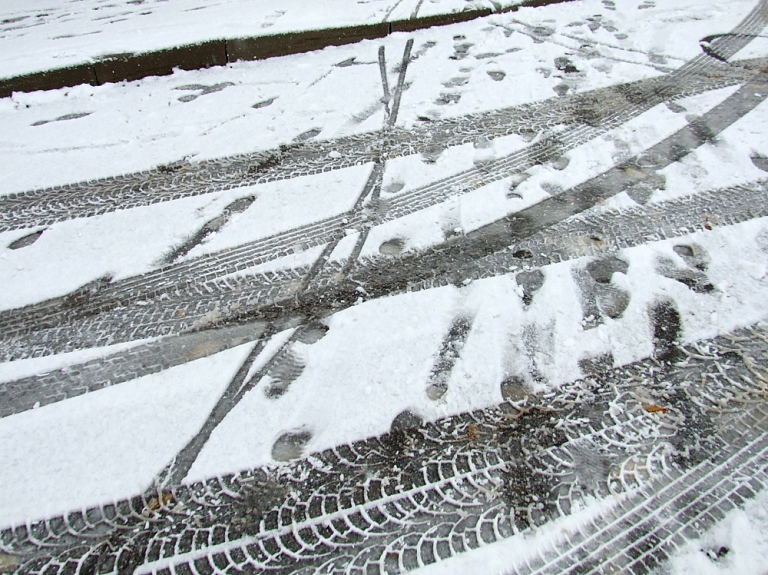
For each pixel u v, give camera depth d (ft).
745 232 9.20
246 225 10.05
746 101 12.76
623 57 15.17
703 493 5.88
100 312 8.45
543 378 7.11
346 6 18.54
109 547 5.68
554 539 5.57
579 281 8.47
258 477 6.22
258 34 15.98
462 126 12.54
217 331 8.02
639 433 6.47
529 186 10.58
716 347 7.40
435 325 7.88
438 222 9.83
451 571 5.36
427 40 16.88
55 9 20.72
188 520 5.87
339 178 11.12
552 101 13.26
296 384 7.20
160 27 17.11
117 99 14.57
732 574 5.24
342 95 14.10
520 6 18.63
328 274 8.89
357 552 5.54
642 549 5.46
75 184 11.34
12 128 13.34
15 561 5.60
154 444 6.58
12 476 6.31
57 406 7.06
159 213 10.47
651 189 10.30
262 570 5.43
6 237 10.07
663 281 8.39
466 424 6.65
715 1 18.38
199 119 13.41
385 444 6.48
